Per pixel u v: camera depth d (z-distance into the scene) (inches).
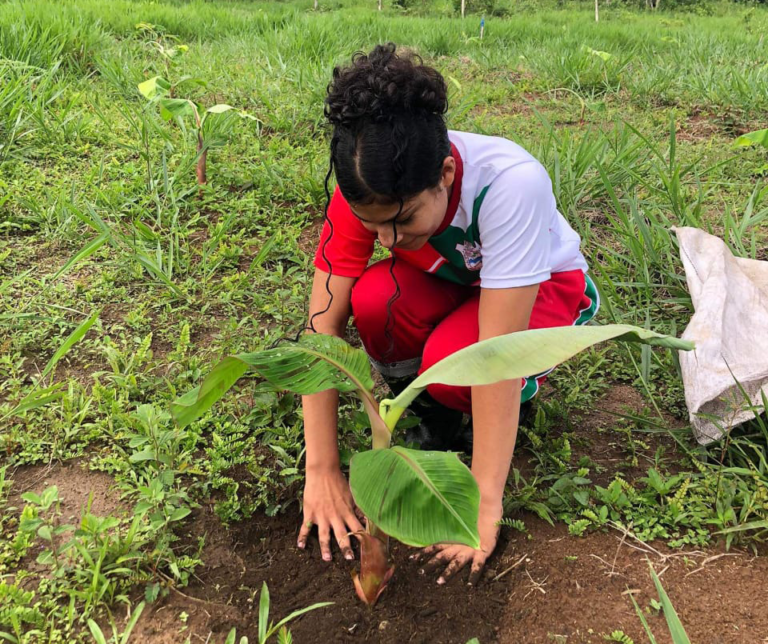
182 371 96.2
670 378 99.0
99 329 104.2
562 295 79.0
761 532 73.4
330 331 76.8
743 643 62.9
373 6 673.0
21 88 175.5
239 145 169.2
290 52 263.0
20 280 115.1
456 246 71.2
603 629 64.6
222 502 75.7
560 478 78.9
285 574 70.7
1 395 92.1
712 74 238.5
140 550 71.0
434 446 85.3
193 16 327.3
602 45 310.0
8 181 145.9
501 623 65.4
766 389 84.8
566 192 145.3
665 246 126.6
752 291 103.4
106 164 157.1
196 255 126.8
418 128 55.6
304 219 140.6
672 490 79.5
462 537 48.6
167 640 63.7
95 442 85.1
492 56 288.2
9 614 62.3
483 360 53.1
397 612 66.5
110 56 227.8
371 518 50.3
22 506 75.9
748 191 157.2
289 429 84.1
